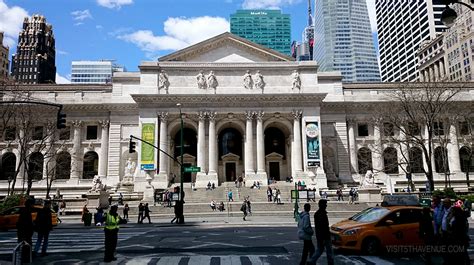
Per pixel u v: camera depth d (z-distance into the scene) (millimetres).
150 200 54156
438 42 133750
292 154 70188
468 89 73688
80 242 21938
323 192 56719
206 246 19953
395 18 188250
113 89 73312
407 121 59812
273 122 73000
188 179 73375
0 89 59219
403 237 16531
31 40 161000
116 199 54781
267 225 32281
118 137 71750
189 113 68312
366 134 76188
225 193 58000
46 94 72938
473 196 42219
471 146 68750
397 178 71312
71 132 73250
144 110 67812
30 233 15477
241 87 70500
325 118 74625
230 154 74062
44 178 69312
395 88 76750
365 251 16562
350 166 73125
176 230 29031
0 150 70250
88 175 72812
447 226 13453
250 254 17125
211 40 73250
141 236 24953
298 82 70750
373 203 46844
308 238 13508
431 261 14625
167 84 69500
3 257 16953
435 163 74000
